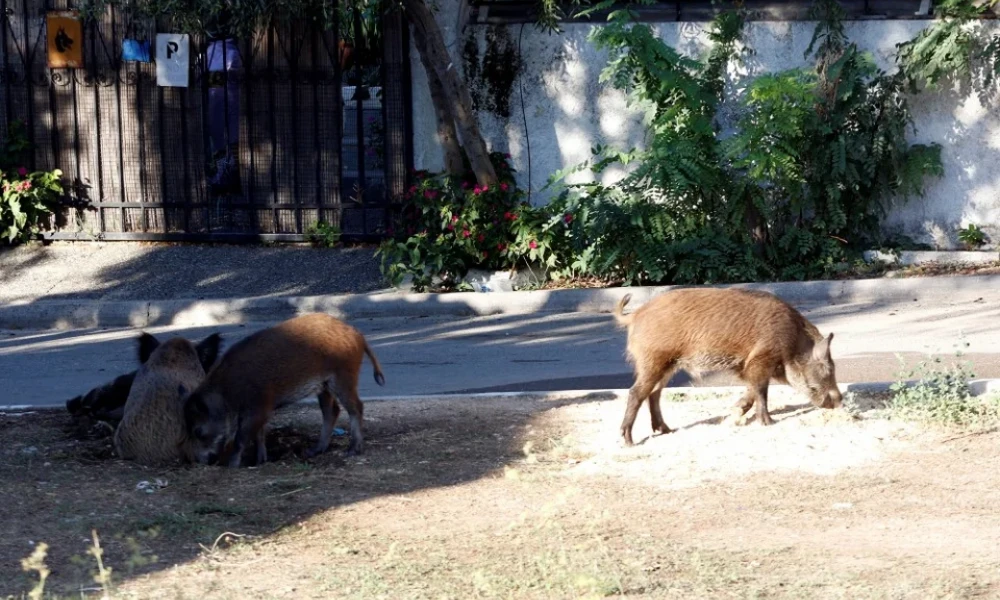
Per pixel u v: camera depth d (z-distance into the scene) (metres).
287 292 14.51
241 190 16.09
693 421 8.08
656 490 6.55
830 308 12.90
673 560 5.38
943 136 14.82
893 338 11.04
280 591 5.09
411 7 14.12
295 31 15.49
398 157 15.47
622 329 12.27
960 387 8.07
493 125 15.40
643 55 14.22
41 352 12.16
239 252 15.70
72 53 15.84
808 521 5.93
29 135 16.17
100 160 16.11
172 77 15.73
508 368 10.56
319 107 15.63
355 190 16.02
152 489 6.74
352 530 6.00
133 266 15.41
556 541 5.71
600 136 15.21
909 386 8.66
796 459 7.01
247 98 15.64
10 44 16.06
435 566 5.38
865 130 14.54
